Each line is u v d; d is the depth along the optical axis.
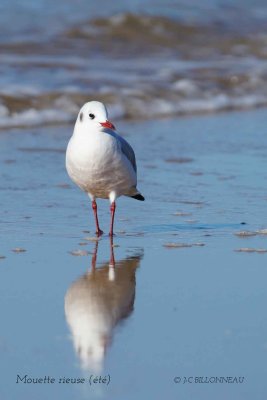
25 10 32.53
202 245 11.70
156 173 16.05
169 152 17.88
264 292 9.77
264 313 9.08
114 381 7.42
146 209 13.72
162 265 10.77
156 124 21.36
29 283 9.97
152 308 9.18
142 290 9.79
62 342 8.19
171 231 12.45
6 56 26.53
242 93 25.48
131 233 12.36
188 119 22.25
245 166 16.69
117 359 7.84
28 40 28.88
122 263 10.85
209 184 15.32
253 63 29.02
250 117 22.66
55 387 7.30
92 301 9.38
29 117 21.03
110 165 11.63
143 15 32.88
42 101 21.97
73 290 9.76
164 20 32.88
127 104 22.81
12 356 7.86
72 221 12.99
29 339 8.25
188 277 10.30
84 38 30.05
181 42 31.28
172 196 14.52
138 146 18.42
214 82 26.08
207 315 8.98
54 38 29.50
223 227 12.66
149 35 31.52
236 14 36.00
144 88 24.23
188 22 33.56
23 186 15.01
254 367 7.73
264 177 15.86
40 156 17.44
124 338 8.31
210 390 7.28
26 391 7.24
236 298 9.54
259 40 32.47
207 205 13.97
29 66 25.41
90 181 11.84
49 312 9.00
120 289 9.82
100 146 11.48
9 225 12.59
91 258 11.07
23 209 13.54
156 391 7.25
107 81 24.53
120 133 19.92
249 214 13.42
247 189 15.00
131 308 9.16
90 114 11.53
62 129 20.48
